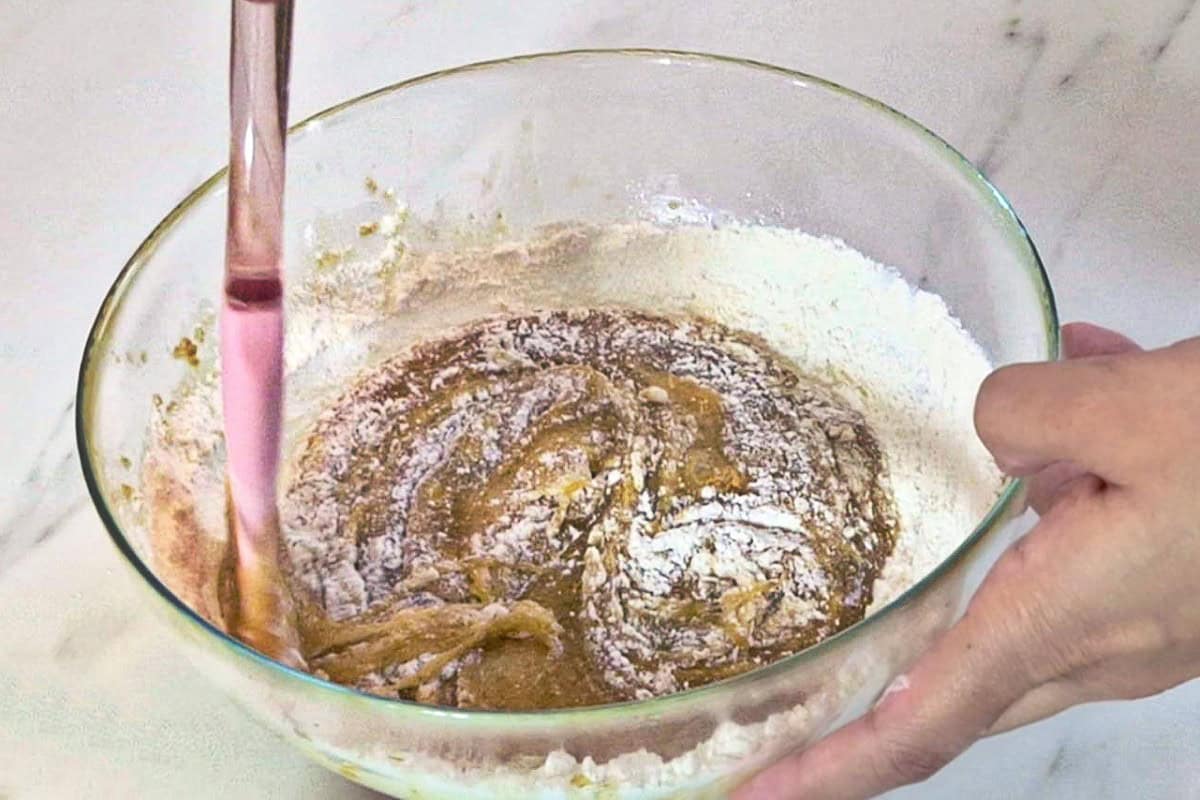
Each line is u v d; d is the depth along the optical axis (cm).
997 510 42
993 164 67
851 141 57
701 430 57
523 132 60
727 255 62
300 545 54
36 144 70
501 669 49
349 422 58
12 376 61
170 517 51
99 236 66
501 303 63
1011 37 73
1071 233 65
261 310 45
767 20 75
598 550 53
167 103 72
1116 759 50
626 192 62
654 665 49
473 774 42
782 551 53
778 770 43
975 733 43
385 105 58
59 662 53
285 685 41
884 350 58
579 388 59
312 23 75
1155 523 39
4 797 49
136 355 51
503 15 75
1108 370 40
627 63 59
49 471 58
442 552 53
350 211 60
